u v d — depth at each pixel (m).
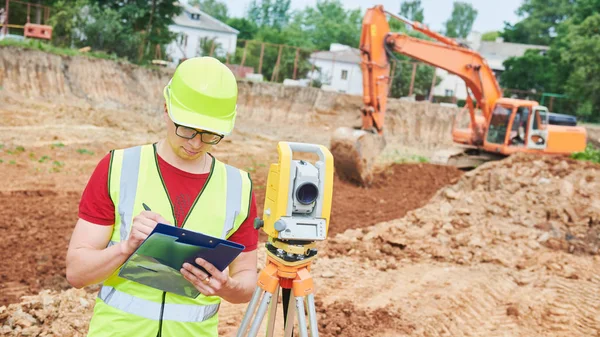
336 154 14.81
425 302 6.34
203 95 2.11
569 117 19.09
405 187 15.59
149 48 32.12
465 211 10.12
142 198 2.20
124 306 2.19
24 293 5.76
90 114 20.16
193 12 51.69
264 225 2.79
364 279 7.06
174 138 2.15
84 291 5.33
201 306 2.29
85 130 17.67
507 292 6.96
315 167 2.69
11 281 6.08
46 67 22.95
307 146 2.73
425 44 16.12
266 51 47.94
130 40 29.98
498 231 9.32
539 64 42.25
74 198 10.37
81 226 2.17
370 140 14.86
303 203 2.66
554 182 10.70
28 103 20.30
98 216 2.17
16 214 8.79
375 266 7.67
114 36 29.58
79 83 23.89
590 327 5.96
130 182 2.20
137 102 25.47
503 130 17.47
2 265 6.53
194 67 2.16
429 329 5.62
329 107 29.66
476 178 11.49
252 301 2.79
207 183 2.29
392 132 28.20
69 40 29.23
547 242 9.09
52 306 4.80
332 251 8.11
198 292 2.22
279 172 2.64
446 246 8.69
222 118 2.14
